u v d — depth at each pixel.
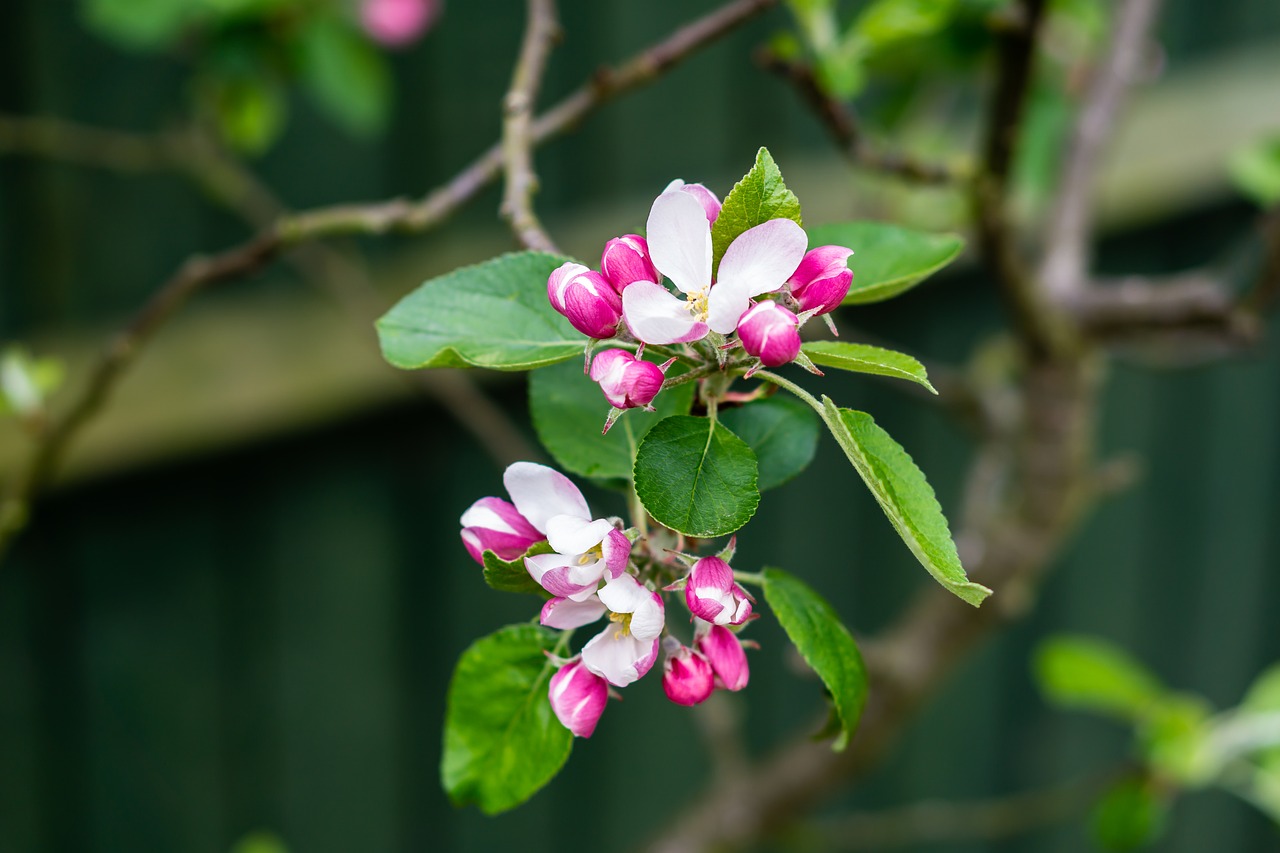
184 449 1.49
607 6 1.61
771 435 0.90
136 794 1.60
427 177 1.60
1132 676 1.31
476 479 1.72
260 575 1.62
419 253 1.61
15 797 1.52
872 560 1.96
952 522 1.57
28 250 1.41
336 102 1.39
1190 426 2.14
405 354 0.87
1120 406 2.06
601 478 0.90
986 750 2.12
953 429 1.92
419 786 1.79
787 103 1.76
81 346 1.44
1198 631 2.28
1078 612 2.13
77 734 1.55
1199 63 2.07
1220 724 1.34
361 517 1.66
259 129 1.38
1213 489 2.21
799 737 1.35
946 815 1.80
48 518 1.46
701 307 0.84
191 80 1.48
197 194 1.49
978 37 1.13
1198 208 2.02
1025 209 1.47
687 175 1.72
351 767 1.74
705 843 1.34
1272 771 1.35
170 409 1.46
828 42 1.07
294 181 1.53
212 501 1.57
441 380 1.33
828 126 1.07
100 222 1.44
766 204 0.84
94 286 1.45
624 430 0.90
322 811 1.73
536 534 0.86
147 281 1.49
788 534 1.87
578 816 1.87
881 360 0.83
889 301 1.82
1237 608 2.31
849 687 0.87
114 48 1.42
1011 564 1.23
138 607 1.55
